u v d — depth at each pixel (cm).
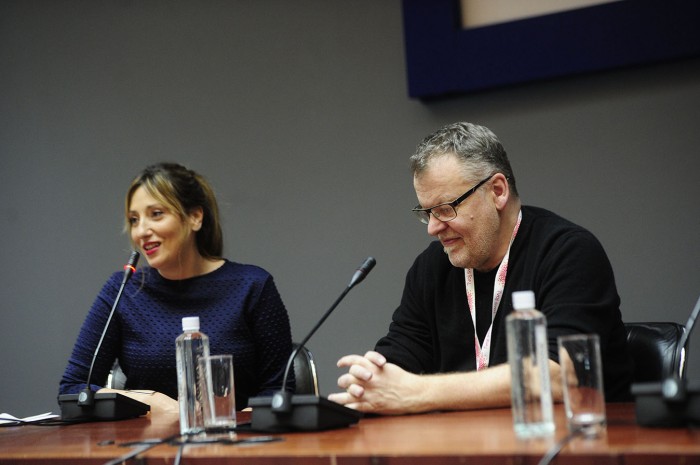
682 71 393
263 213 472
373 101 451
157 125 500
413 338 290
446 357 281
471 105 430
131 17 510
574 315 239
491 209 266
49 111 523
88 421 263
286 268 464
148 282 327
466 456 148
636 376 265
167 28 502
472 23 428
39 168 522
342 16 460
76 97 519
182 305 324
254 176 475
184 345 206
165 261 315
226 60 487
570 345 168
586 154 407
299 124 467
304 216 462
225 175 482
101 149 512
